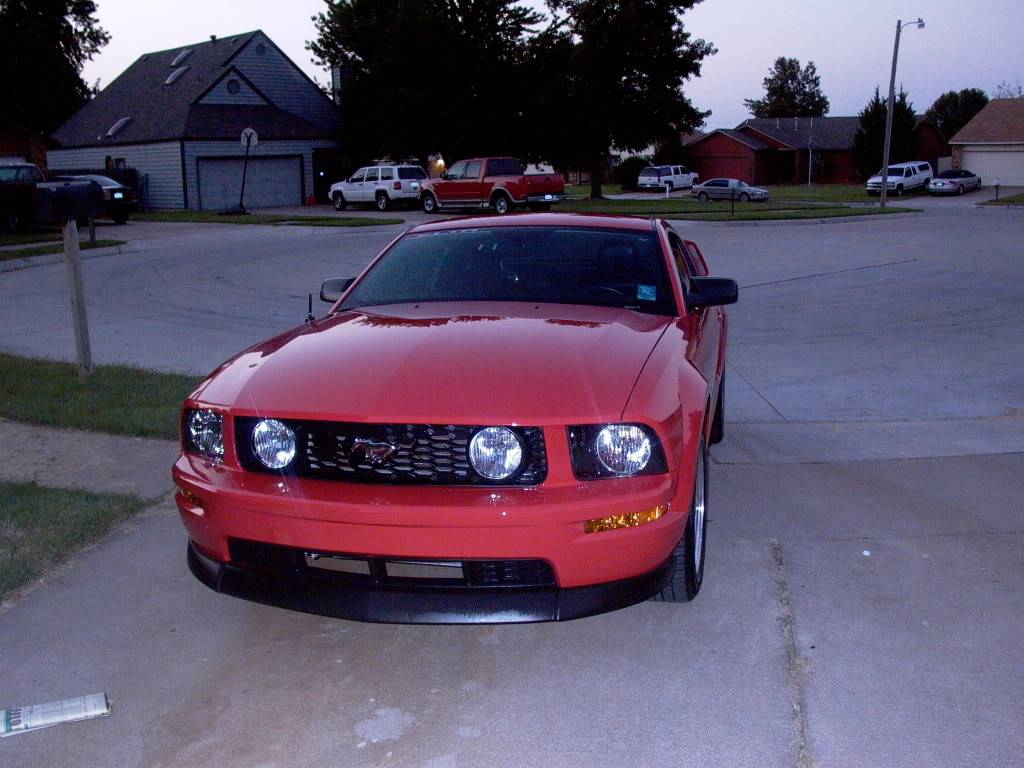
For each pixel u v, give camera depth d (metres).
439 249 5.13
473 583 3.33
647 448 3.38
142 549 4.75
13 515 5.01
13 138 41.78
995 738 3.14
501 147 41.06
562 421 3.31
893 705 3.33
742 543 4.77
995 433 6.67
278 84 40.34
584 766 3.04
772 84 129.50
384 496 3.29
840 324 11.30
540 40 40.47
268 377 3.71
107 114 41.38
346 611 3.39
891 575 4.38
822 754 3.07
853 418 7.17
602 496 3.29
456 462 3.33
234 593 3.57
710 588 4.27
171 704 3.42
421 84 39.50
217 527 3.51
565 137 41.78
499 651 3.79
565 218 5.37
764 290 14.16
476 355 3.72
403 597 3.36
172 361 9.21
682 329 4.38
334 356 3.82
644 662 3.66
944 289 14.04
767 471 5.91
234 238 24.19
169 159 36.91
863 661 3.63
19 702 3.43
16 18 48.41
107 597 4.25
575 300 4.62
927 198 51.66
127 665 3.68
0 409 7.05
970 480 5.68
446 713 3.35
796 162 74.19
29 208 24.02
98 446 6.36
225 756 3.12
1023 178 61.50
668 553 3.52
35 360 8.97
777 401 7.73
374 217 30.91
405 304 4.66
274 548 3.44
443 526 3.22
